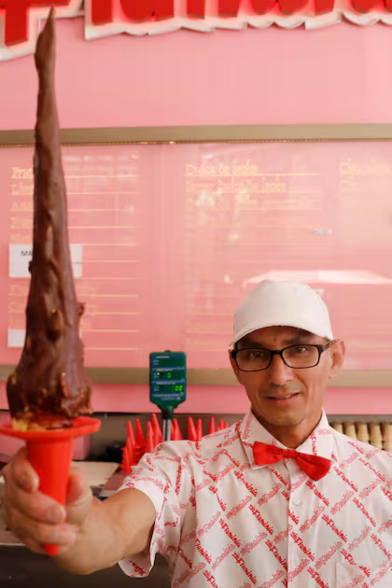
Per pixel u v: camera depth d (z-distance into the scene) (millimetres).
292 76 2230
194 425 2156
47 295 486
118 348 2234
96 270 2250
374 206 2193
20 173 2285
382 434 2131
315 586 955
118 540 829
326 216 2205
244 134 2189
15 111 2307
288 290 1034
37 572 1482
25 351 498
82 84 2279
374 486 1000
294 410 993
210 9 2213
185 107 2256
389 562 973
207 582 973
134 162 2248
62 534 543
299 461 999
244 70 2240
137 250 2246
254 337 1017
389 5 2154
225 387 2221
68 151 2266
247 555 982
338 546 969
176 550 1029
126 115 2271
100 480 1877
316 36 2223
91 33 2250
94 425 513
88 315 2246
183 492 1025
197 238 2230
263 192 2215
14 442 2236
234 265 2221
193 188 2232
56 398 479
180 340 2227
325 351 1024
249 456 1047
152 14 2225
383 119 2213
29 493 516
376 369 2174
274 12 2201
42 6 2258
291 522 978
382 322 2188
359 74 2217
